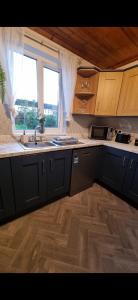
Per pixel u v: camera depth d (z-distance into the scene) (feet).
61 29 5.48
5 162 4.33
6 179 4.47
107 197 7.16
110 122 9.66
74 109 8.09
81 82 7.81
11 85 5.16
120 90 7.64
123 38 5.86
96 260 3.91
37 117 7.02
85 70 7.38
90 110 8.19
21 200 5.08
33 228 4.88
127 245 4.45
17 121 6.36
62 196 6.96
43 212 5.75
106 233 4.88
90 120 9.60
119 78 7.53
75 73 7.43
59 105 7.95
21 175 4.83
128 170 6.46
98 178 8.49
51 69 7.11
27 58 6.14
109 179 7.67
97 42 6.26
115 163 7.18
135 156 6.07
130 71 7.06
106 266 3.77
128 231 5.04
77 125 8.94
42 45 6.14
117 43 6.26
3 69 4.87
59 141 6.67
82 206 6.31
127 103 7.39
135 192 6.23
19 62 5.23
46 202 6.28
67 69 7.03
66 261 3.83
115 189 7.32
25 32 5.53
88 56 7.59
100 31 5.46
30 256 3.88
